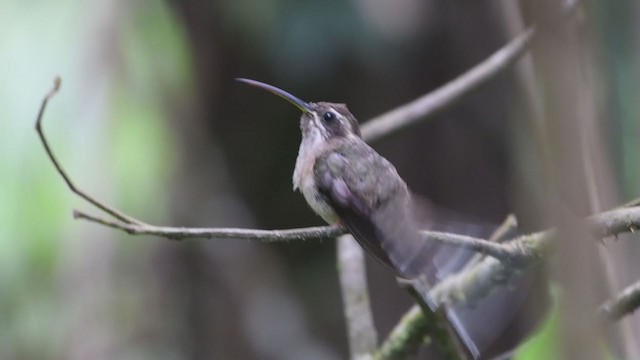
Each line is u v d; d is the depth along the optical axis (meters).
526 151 8.99
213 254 12.48
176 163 10.81
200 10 12.24
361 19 11.70
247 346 12.57
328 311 14.21
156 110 8.11
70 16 7.55
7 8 7.36
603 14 8.95
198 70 12.31
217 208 12.69
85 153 7.48
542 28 2.32
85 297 8.09
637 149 8.62
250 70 12.88
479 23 12.80
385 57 12.26
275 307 13.17
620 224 4.66
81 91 7.48
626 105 8.91
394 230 5.50
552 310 4.66
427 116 9.30
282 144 14.30
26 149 7.21
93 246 7.94
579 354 2.45
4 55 7.25
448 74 12.91
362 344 7.46
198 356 11.90
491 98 13.12
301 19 11.79
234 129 13.83
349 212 6.04
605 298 4.88
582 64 3.68
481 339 8.06
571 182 2.43
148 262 10.09
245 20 11.95
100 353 8.34
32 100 7.24
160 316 10.42
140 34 8.18
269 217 14.52
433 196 13.42
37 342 7.95
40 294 7.79
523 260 4.88
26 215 7.29
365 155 6.45
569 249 2.46
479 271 6.45
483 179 13.31
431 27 12.81
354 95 12.72
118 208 7.71
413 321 6.98
